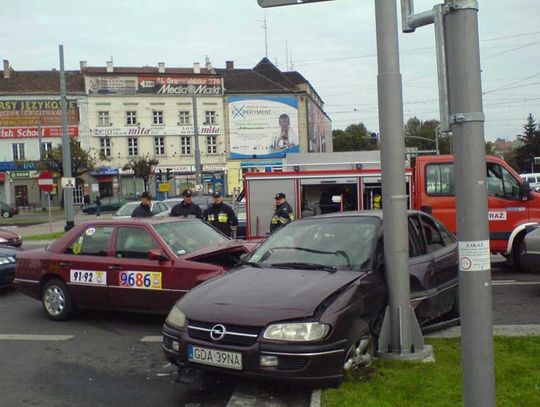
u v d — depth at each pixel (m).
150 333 7.65
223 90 64.81
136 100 62.25
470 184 3.07
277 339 4.63
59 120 60.81
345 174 13.51
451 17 3.10
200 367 4.92
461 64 3.06
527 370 5.16
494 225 11.56
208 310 5.00
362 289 5.29
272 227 11.90
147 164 57.22
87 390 5.49
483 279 3.08
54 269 8.52
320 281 5.28
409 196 12.12
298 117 66.81
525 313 7.95
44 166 53.44
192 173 64.12
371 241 6.00
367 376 5.05
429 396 4.55
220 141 64.88
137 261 7.89
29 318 8.89
